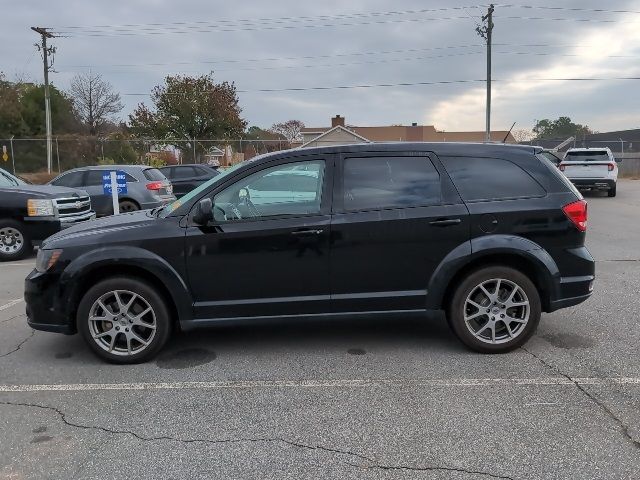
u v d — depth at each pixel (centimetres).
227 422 357
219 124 4353
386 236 449
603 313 577
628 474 291
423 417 357
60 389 413
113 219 494
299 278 453
